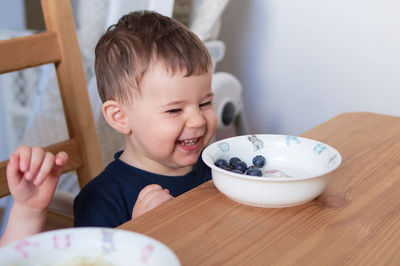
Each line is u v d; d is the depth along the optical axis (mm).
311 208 602
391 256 489
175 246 506
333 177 707
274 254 490
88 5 1578
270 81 2295
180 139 945
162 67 900
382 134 923
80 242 395
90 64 1612
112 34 994
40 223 744
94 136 1034
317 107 2189
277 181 576
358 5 1976
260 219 570
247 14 2270
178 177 1030
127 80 935
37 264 382
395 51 1935
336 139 892
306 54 2158
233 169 687
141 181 990
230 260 479
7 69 891
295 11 2137
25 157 666
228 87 1852
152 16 1016
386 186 676
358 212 592
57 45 976
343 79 2090
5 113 2076
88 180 1036
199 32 1747
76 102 1003
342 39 2049
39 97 1726
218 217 575
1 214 1869
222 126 1905
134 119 959
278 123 2324
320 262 475
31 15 2627
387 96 1999
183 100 918
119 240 391
